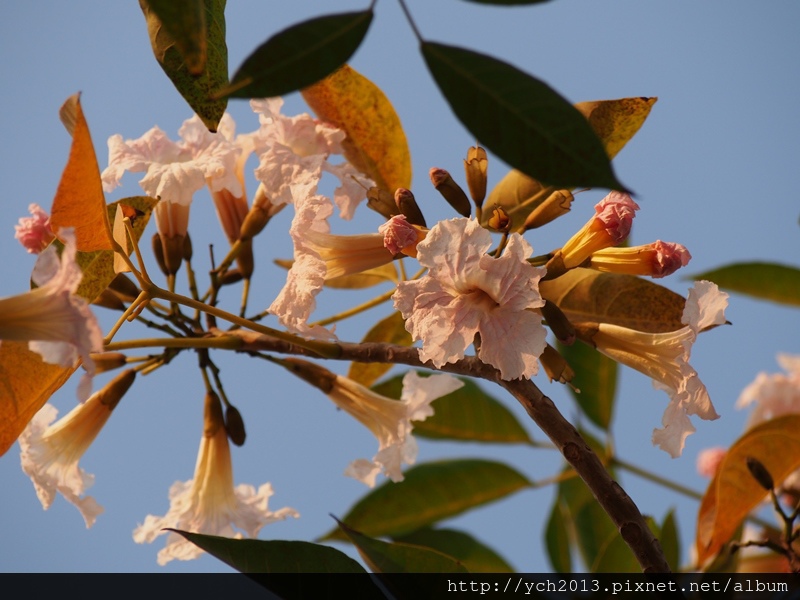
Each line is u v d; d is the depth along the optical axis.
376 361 0.88
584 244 0.87
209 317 0.95
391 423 0.96
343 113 0.96
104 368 0.94
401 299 0.84
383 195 0.90
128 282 0.93
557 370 0.87
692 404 0.86
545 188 0.94
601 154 0.73
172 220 0.95
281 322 0.87
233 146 0.95
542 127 0.73
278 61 0.73
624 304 0.93
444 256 0.84
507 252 0.84
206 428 0.97
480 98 0.74
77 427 0.94
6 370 0.82
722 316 0.86
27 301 0.77
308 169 0.92
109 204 0.87
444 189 0.89
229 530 0.96
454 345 0.84
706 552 0.96
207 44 0.86
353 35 0.74
